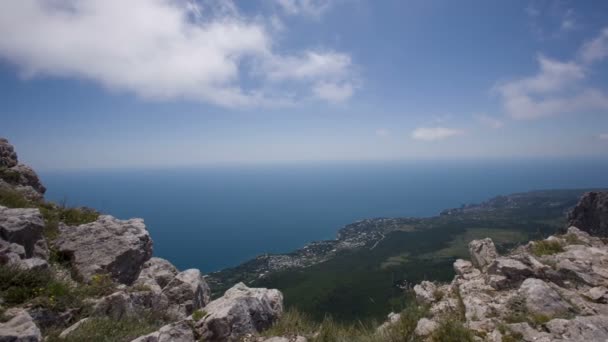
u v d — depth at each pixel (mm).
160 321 10508
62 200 17203
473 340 7094
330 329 9250
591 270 10406
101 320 8688
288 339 9008
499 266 10742
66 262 12117
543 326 7512
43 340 7359
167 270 15898
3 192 14320
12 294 8609
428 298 10859
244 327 9344
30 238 11070
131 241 13367
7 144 18844
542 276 10242
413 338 7742
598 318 7414
